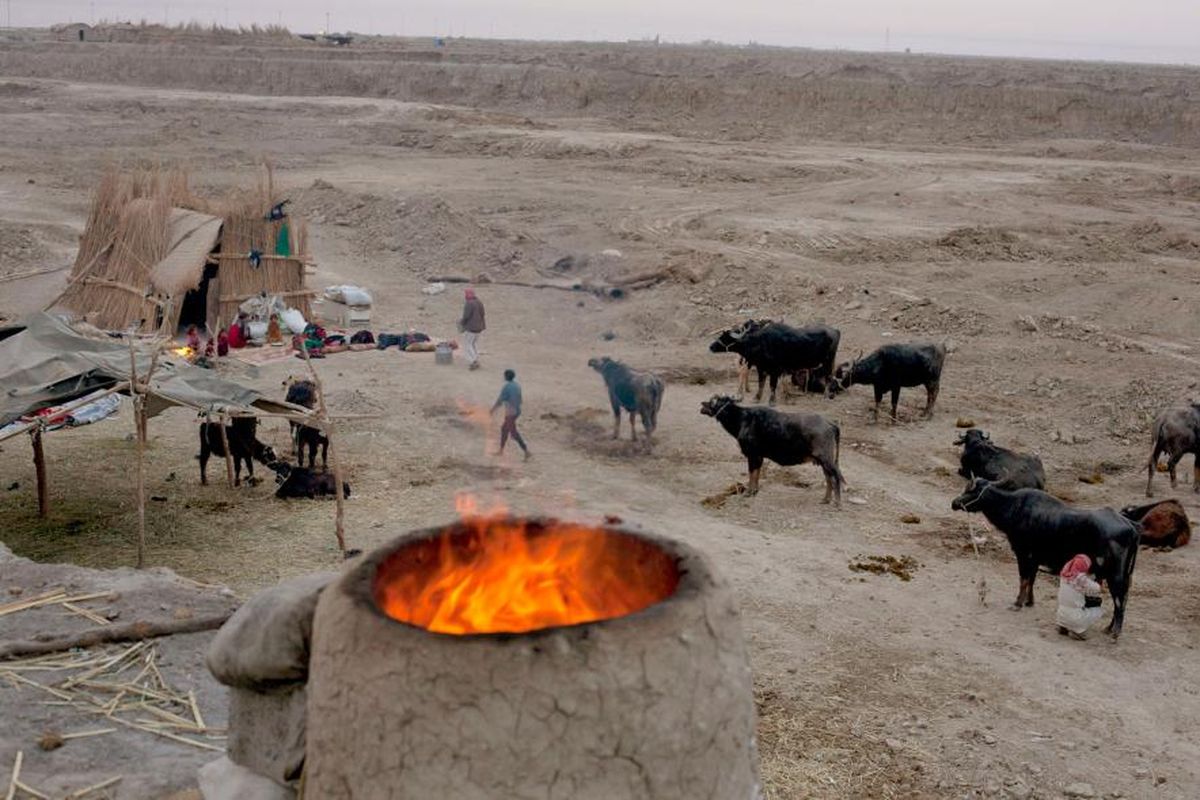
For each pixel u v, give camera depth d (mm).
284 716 4543
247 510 16203
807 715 10883
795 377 23625
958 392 23516
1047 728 10789
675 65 106438
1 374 14555
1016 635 12945
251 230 26922
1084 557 12789
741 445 17188
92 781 6730
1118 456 20062
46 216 41219
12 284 30766
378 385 22859
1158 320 28438
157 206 26516
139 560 14008
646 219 41844
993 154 65688
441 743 3066
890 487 18125
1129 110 79188
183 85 101875
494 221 41625
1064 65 131875
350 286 30438
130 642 8922
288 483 16719
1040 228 40562
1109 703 11352
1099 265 35031
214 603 9930
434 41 178500
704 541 15312
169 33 134500
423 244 37156
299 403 17391
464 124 72125
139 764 6992
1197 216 45250
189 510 16141
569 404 21984
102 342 15586
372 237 39219
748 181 53188
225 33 136375
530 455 18891
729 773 3359
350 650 3230
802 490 17891
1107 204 47938
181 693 8070
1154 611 13773
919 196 48094
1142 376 23609
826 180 53688
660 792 3164
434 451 18953
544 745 3049
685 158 58312
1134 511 16156
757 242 37406
